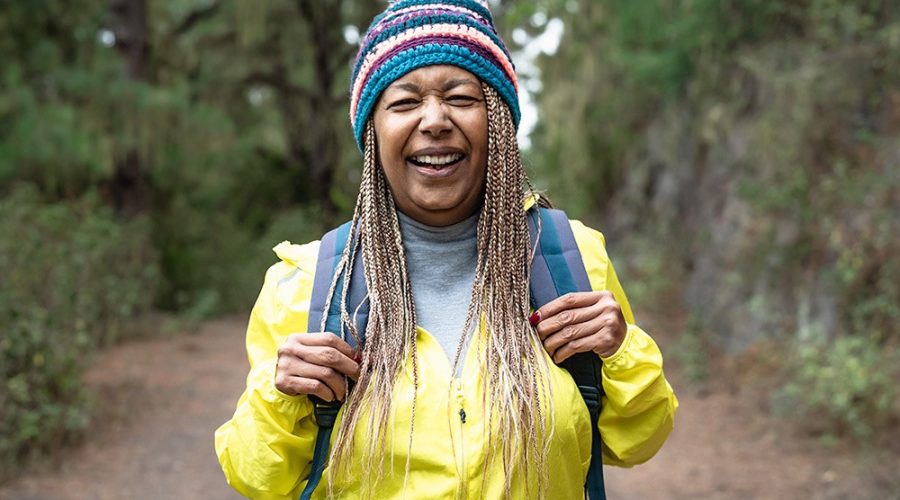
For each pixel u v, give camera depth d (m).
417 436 1.64
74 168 11.77
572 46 12.76
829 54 8.06
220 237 17.09
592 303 1.70
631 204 13.89
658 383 1.72
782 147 8.30
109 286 10.86
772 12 9.10
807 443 6.15
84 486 5.59
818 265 7.85
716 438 6.61
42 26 12.12
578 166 14.47
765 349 8.23
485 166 1.79
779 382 7.57
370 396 1.66
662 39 10.97
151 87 12.88
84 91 11.56
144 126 12.31
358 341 1.71
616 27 11.92
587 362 1.75
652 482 5.70
